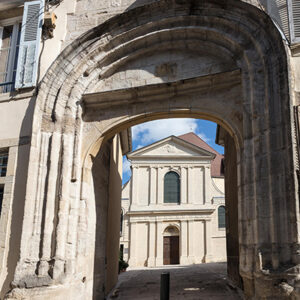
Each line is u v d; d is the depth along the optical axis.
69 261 6.33
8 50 8.53
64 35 7.98
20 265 6.15
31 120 7.42
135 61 7.53
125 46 7.38
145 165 29.75
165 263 27.36
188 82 6.72
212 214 28.97
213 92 6.81
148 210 28.17
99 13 8.01
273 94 6.02
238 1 6.69
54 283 6.03
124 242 28.00
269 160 5.71
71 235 6.53
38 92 7.25
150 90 6.93
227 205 11.08
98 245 8.12
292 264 5.14
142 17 7.31
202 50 7.19
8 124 7.54
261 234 5.49
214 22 6.95
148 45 7.41
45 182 6.74
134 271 18.38
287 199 5.39
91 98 7.23
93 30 7.36
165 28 7.21
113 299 8.51
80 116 7.19
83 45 7.41
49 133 7.05
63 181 6.68
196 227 27.97
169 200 29.00
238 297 7.86
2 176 7.38
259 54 6.40
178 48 7.35
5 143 7.39
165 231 28.16
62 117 7.14
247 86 6.40
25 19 8.15
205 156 29.66
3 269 6.47
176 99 6.96
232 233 9.84
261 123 6.02
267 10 7.07
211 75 6.57
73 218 6.65
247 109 6.26
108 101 7.21
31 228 6.45
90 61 7.44
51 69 7.34
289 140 5.59
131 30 7.30
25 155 7.18
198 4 7.02
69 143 6.97
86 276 6.95
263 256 5.35
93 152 7.21
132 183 29.30
